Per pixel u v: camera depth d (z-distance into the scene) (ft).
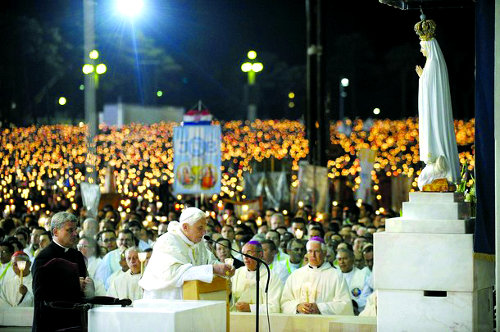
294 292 47.21
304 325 40.83
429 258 34.60
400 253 34.91
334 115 206.08
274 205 105.70
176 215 81.00
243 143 125.29
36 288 32.96
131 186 116.78
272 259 50.70
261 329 41.19
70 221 33.96
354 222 84.99
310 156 98.07
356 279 52.60
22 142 130.00
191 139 81.51
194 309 31.30
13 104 179.52
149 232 67.56
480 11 35.55
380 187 105.81
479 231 34.37
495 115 34.35
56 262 33.14
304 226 70.74
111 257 54.13
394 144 124.98
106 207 86.79
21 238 64.08
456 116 187.21
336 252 58.75
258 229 73.36
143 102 198.49
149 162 125.59
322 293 46.29
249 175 106.63
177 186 81.87
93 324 30.73
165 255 35.65
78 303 32.24
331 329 38.81
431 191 35.65
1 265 53.42
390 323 35.01
